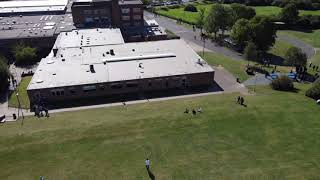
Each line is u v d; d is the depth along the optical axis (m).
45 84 85.75
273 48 131.50
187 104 79.94
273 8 197.62
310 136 65.06
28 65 112.56
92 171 56.34
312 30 159.00
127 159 59.28
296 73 102.25
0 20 142.12
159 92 90.06
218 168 56.59
